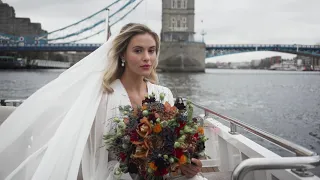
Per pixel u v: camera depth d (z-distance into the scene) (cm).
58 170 136
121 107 152
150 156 137
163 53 7444
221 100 3134
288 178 168
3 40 5997
